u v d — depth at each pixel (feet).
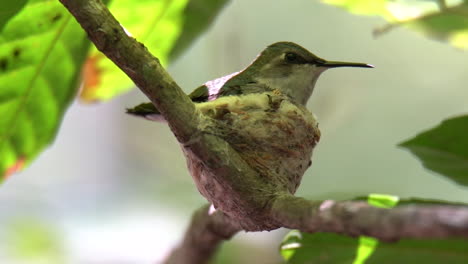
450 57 52.75
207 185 19.52
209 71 48.39
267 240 36.76
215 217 21.85
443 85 52.65
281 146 21.35
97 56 23.98
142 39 24.43
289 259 18.42
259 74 25.34
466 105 52.24
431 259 16.69
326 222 12.33
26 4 18.62
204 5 23.67
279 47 25.96
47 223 45.24
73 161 60.75
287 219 14.06
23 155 23.86
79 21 14.76
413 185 49.52
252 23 48.42
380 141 50.29
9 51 20.29
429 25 23.63
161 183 50.65
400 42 52.31
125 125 57.77
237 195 16.07
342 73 51.60
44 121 23.18
